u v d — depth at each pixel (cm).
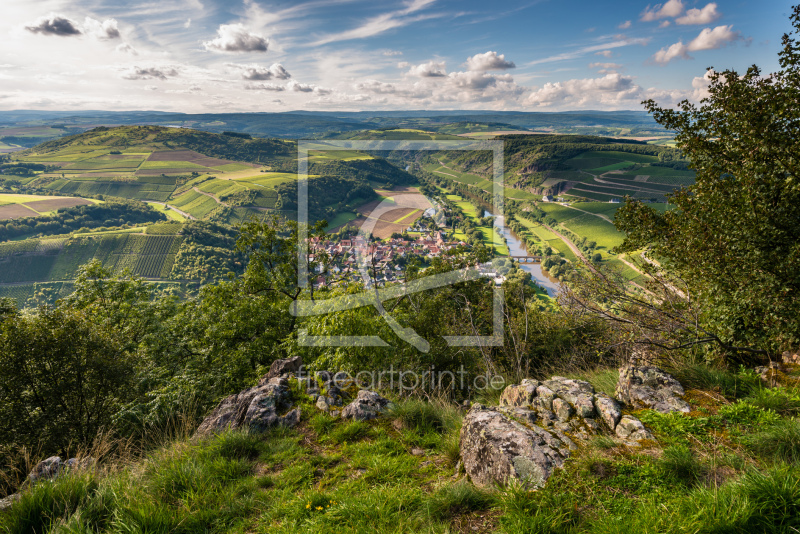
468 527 240
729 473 235
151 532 266
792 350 400
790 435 242
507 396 430
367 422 444
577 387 382
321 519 271
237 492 328
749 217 394
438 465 349
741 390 353
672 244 485
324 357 639
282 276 1302
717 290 433
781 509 184
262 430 446
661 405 339
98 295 1364
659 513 203
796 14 389
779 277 378
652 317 526
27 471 395
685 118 482
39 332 804
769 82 421
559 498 231
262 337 1094
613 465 256
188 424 488
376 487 311
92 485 326
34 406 802
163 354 1183
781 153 389
